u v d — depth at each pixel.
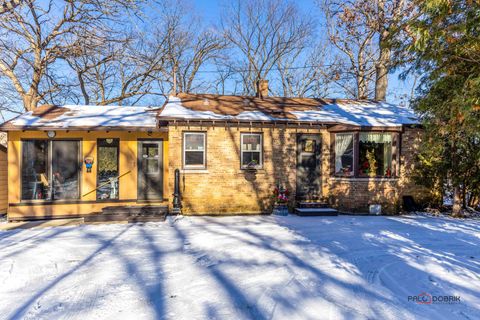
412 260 6.25
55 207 11.07
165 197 11.97
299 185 12.04
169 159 11.04
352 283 5.06
